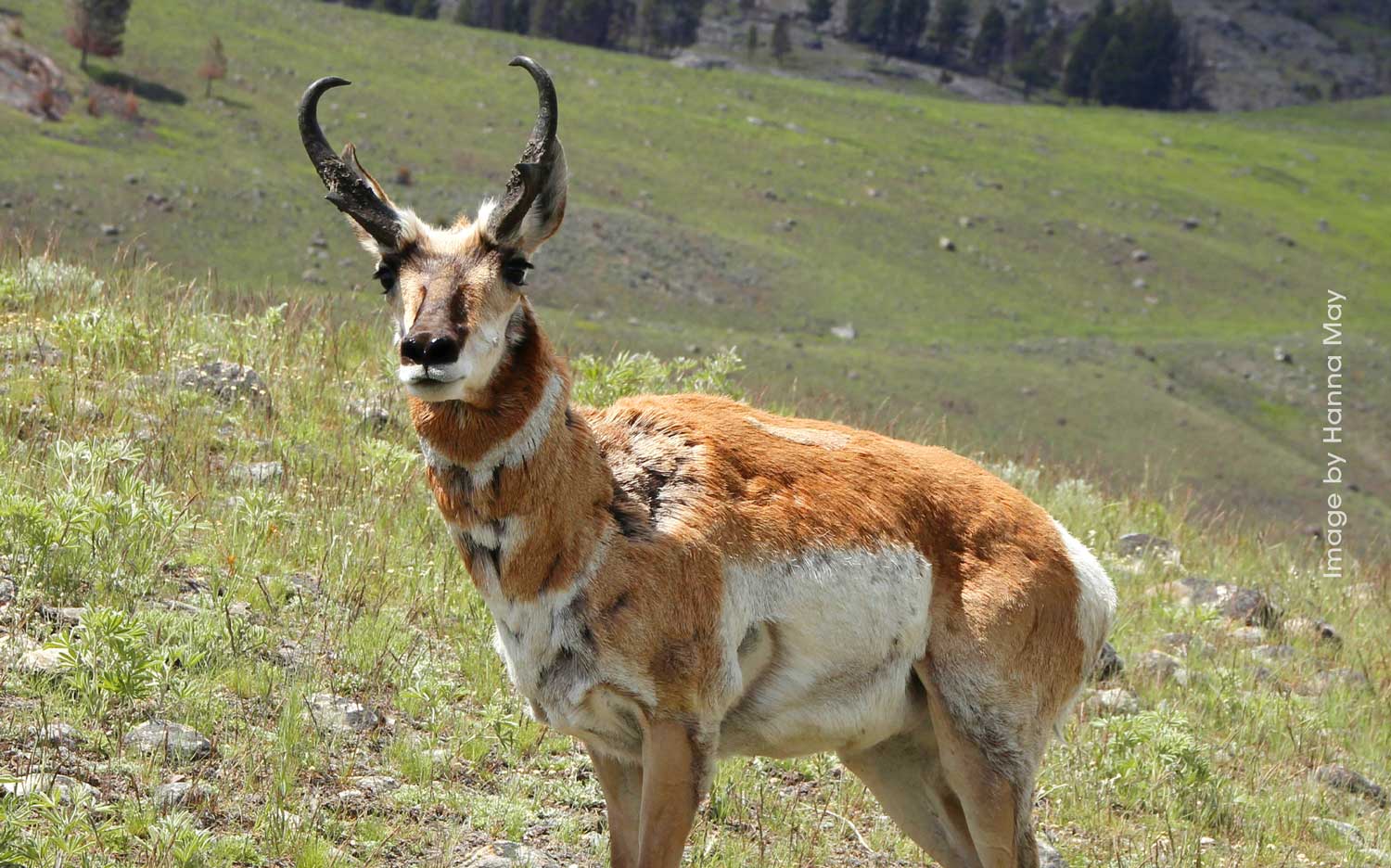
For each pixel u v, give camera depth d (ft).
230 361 127.85
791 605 62.49
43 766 64.59
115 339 120.57
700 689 59.88
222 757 70.28
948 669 65.31
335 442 116.06
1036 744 67.05
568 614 59.11
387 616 89.15
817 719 64.03
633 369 123.03
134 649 71.77
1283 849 88.17
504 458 57.93
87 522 84.53
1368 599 150.82
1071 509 155.53
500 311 57.06
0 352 117.70
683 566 59.88
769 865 73.72
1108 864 81.51
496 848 68.44
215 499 98.68
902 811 69.77
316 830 66.13
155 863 59.82
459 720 80.59
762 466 64.08
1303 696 116.78
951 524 66.64
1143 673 111.96
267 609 86.07
